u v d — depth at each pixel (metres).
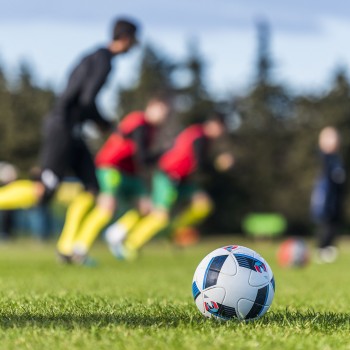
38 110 81.88
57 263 21.70
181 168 24.23
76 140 18.72
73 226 20.44
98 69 18.00
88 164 19.12
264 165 79.88
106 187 21.42
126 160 21.64
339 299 11.25
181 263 23.34
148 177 47.81
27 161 79.81
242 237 75.19
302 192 76.44
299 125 83.50
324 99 81.94
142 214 24.39
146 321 7.41
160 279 15.92
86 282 14.52
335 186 27.80
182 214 26.27
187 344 6.05
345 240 66.94
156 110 21.45
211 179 74.94
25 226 47.94
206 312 7.68
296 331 7.00
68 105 18.42
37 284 13.70
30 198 19.30
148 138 21.55
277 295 11.84
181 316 7.90
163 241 48.44
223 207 76.50
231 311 7.55
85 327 6.88
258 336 6.59
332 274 18.86
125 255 24.42
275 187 79.44
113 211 21.20
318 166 77.25
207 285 7.63
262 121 84.38
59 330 6.63
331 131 27.86
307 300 10.92
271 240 65.31
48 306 8.90
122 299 10.05
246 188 77.38
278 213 77.06
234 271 7.62
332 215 27.88
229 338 6.46
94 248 43.69
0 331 6.67
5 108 81.31
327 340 6.52
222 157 23.77
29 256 28.00
